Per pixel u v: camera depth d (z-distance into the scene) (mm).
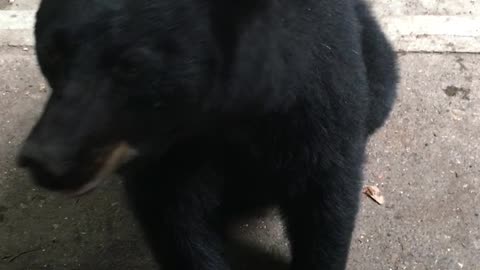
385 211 1570
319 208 1289
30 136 945
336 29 1143
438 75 1838
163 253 1368
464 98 1784
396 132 1716
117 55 904
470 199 1586
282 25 1040
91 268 1516
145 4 905
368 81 1386
